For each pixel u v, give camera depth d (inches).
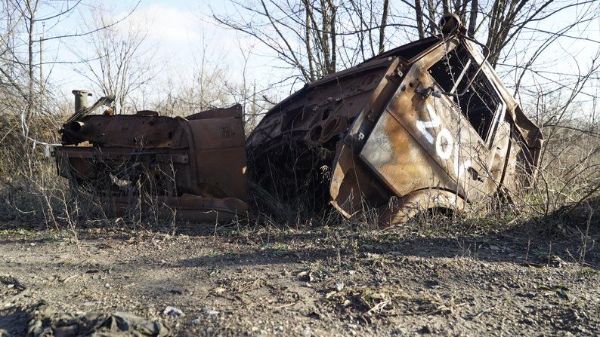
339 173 217.8
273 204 249.1
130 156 233.8
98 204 239.0
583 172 280.2
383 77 228.7
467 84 255.6
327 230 216.2
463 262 179.9
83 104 253.1
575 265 184.9
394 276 167.0
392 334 129.6
